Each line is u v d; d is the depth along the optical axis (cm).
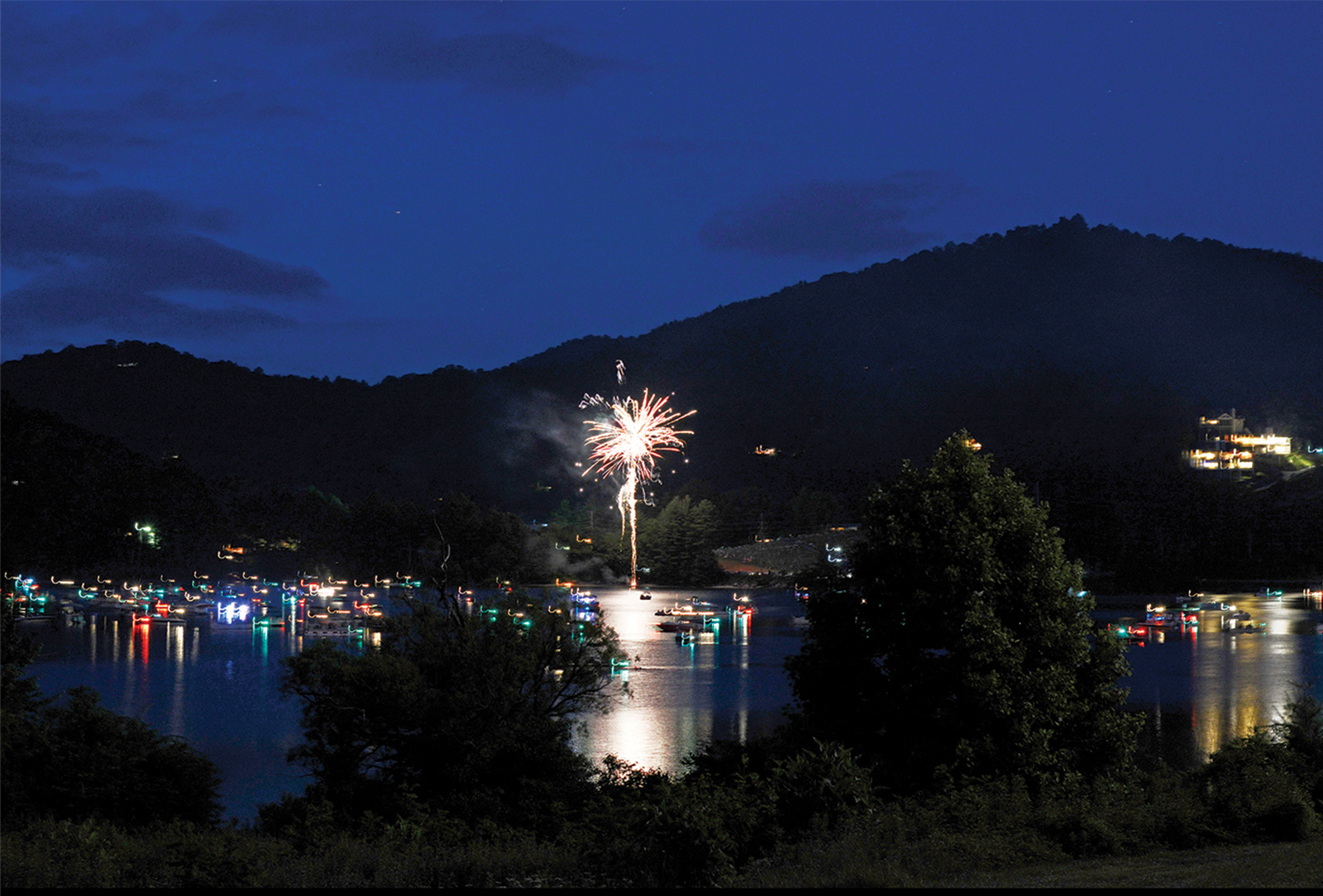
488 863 1864
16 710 3606
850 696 3186
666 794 1817
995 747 2805
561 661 4250
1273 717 8269
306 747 3906
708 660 13462
